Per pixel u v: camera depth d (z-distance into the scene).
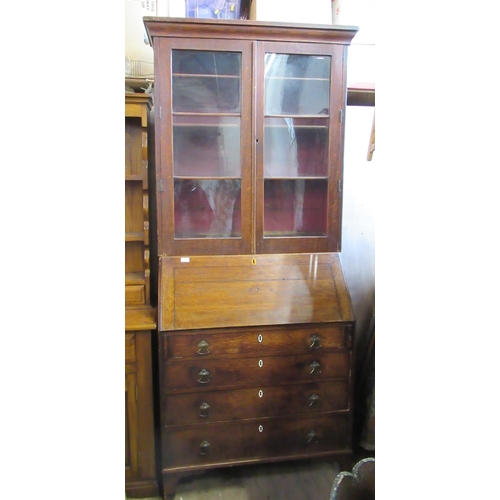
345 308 1.62
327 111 1.69
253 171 1.64
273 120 1.69
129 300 1.72
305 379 1.61
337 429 1.66
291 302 1.60
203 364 1.54
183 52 1.57
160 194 1.60
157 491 1.65
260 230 1.67
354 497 0.95
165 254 1.63
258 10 1.65
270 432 1.61
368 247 2.22
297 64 1.67
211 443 1.58
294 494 1.67
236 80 1.63
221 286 1.60
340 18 1.92
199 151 1.68
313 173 1.79
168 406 1.54
